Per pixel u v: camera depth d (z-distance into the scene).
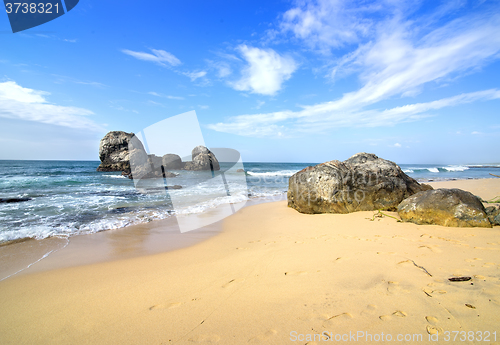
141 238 4.87
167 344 1.80
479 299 2.16
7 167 30.28
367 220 5.54
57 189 11.59
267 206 8.37
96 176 18.84
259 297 2.42
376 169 6.74
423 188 6.98
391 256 3.33
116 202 8.42
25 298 2.55
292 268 3.11
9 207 7.32
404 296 2.28
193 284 2.79
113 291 2.68
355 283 2.60
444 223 4.70
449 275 2.67
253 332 1.90
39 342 1.87
